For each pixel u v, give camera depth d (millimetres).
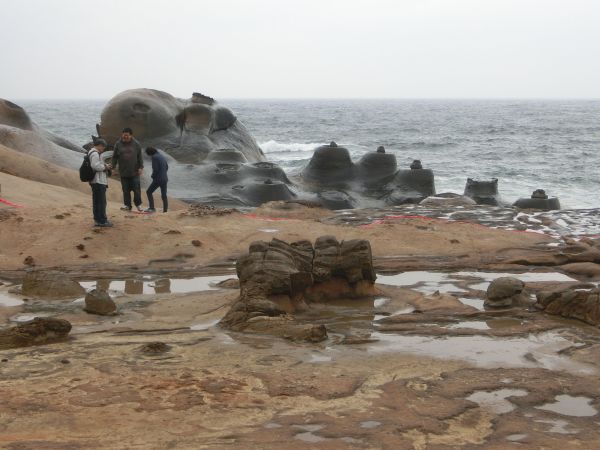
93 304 7930
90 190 18078
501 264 10688
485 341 6949
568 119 110500
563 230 13781
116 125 22281
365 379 5793
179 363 6133
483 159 43500
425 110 164250
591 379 5852
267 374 5848
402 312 8172
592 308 7656
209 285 9414
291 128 83812
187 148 22719
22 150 20250
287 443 4523
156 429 4727
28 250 10648
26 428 4719
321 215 15984
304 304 8227
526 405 5273
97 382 5609
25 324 6785
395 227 12367
